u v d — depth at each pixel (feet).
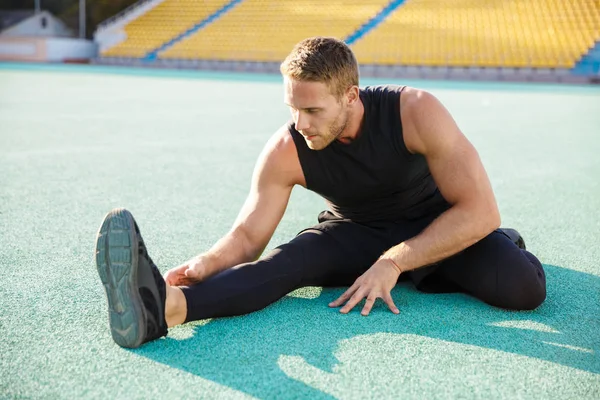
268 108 35.99
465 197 7.55
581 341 7.07
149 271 6.48
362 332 7.19
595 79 60.59
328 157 7.82
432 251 7.64
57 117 29.81
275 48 73.97
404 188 8.11
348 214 8.55
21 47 80.38
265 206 8.06
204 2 84.99
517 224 12.46
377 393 5.87
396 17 74.43
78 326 7.22
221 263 7.75
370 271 7.80
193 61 75.77
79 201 13.55
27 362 6.33
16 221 11.75
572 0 70.95
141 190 14.88
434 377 6.19
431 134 7.49
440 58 65.62
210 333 7.08
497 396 5.87
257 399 5.72
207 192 14.88
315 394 5.83
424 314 7.75
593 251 10.66
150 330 6.54
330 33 74.43
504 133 27.30
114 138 23.61
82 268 9.25
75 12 107.14
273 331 7.16
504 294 7.75
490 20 70.49
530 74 62.34
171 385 5.95
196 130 26.55
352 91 7.13
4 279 8.70
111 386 5.91
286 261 7.80
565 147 23.54
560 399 5.84
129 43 80.59
